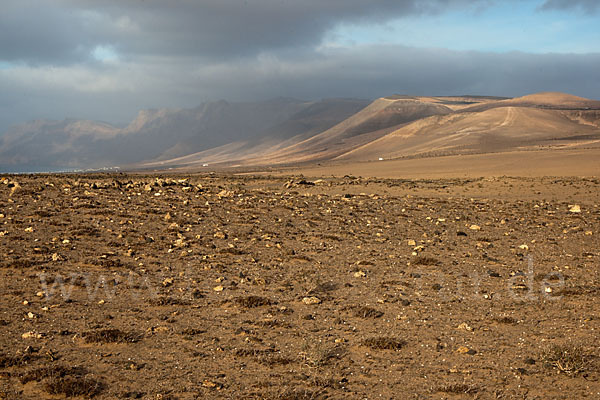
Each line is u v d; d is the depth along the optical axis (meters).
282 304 13.90
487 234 24.78
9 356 10.05
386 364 10.23
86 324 12.03
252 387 9.20
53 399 8.68
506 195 44.84
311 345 11.05
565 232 24.94
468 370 9.95
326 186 52.72
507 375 9.75
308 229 25.09
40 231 21.38
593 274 17.19
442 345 11.17
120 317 12.60
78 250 18.78
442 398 8.88
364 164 123.00
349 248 21.08
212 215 27.83
